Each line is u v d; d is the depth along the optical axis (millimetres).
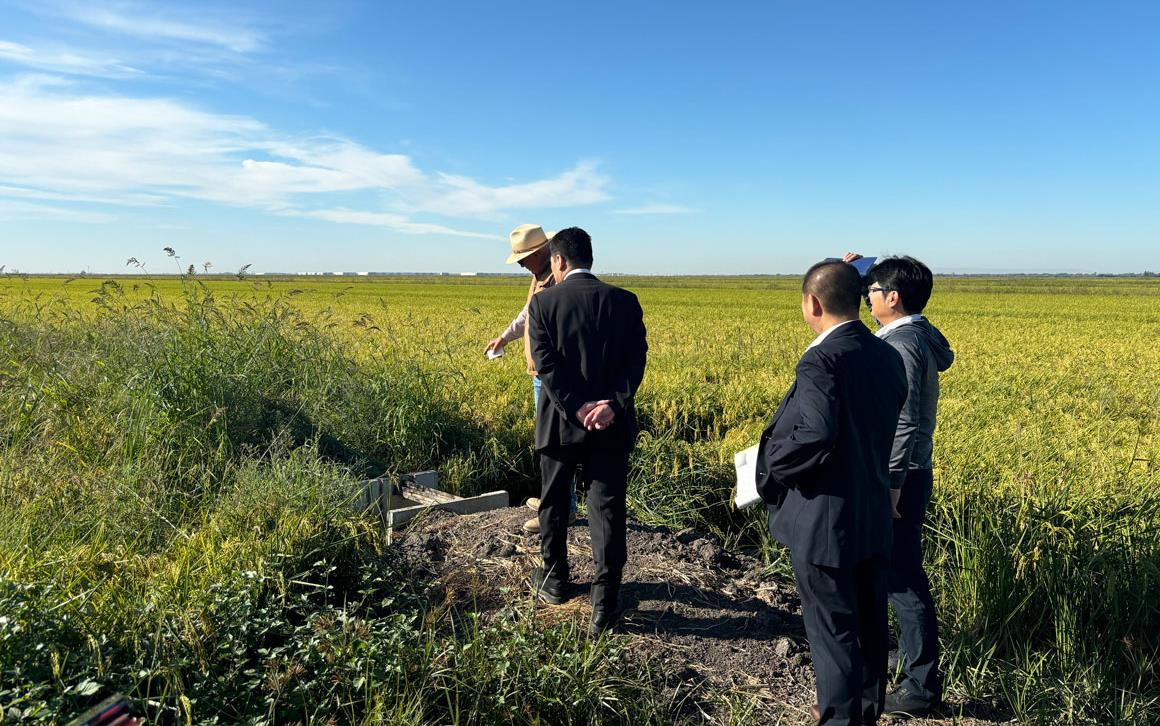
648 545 4621
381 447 6645
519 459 7055
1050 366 14633
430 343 13000
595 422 3402
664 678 3234
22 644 2506
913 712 3295
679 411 8305
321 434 6297
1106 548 3955
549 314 3531
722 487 6094
